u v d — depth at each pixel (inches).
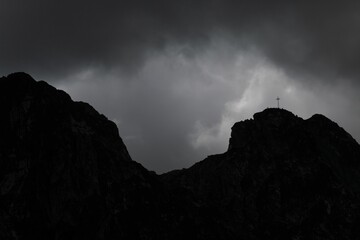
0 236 7785.4
